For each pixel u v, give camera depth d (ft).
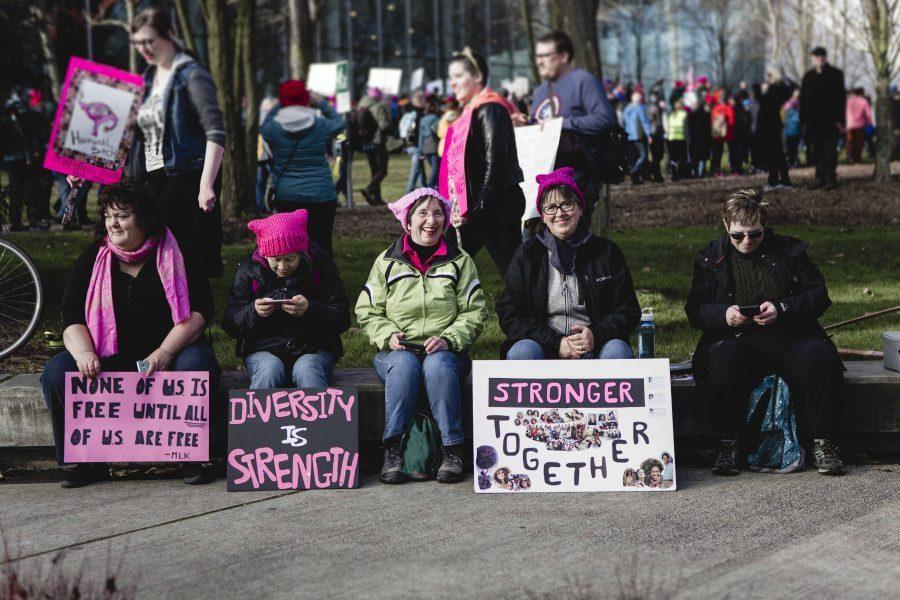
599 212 27.20
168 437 16.98
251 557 13.46
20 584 11.49
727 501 15.56
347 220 51.26
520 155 22.70
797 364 16.89
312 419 16.78
